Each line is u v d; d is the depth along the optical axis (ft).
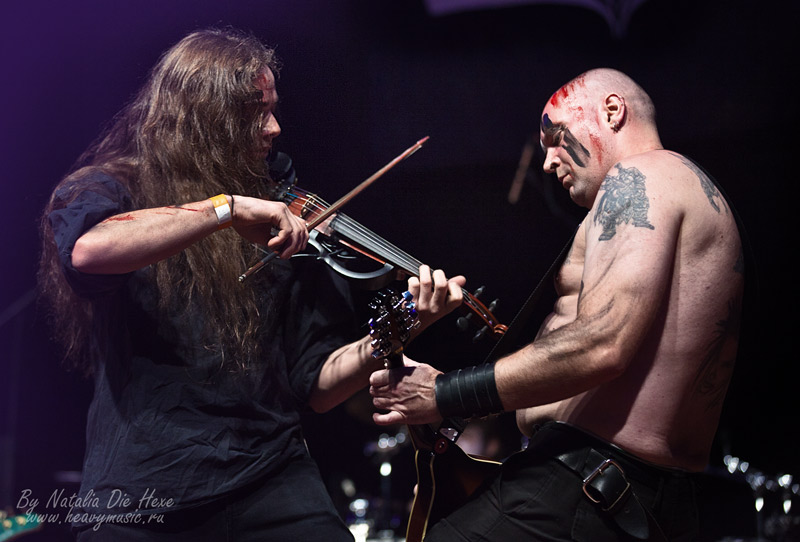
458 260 18.88
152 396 5.64
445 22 16.84
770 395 18.25
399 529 17.17
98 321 5.86
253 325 6.06
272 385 6.17
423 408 5.52
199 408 5.72
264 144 6.52
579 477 5.28
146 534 5.50
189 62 6.35
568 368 4.95
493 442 15.01
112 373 5.74
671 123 16.92
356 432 19.40
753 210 17.52
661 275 4.99
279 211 5.60
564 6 16.88
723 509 17.30
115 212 5.61
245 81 6.31
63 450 18.31
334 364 6.59
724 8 16.16
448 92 17.15
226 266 5.99
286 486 6.01
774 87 16.25
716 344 5.30
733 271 5.37
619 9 16.71
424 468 6.11
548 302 18.93
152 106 6.37
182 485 5.56
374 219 17.74
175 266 5.85
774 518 14.21
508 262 18.93
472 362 18.65
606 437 5.30
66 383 18.39
